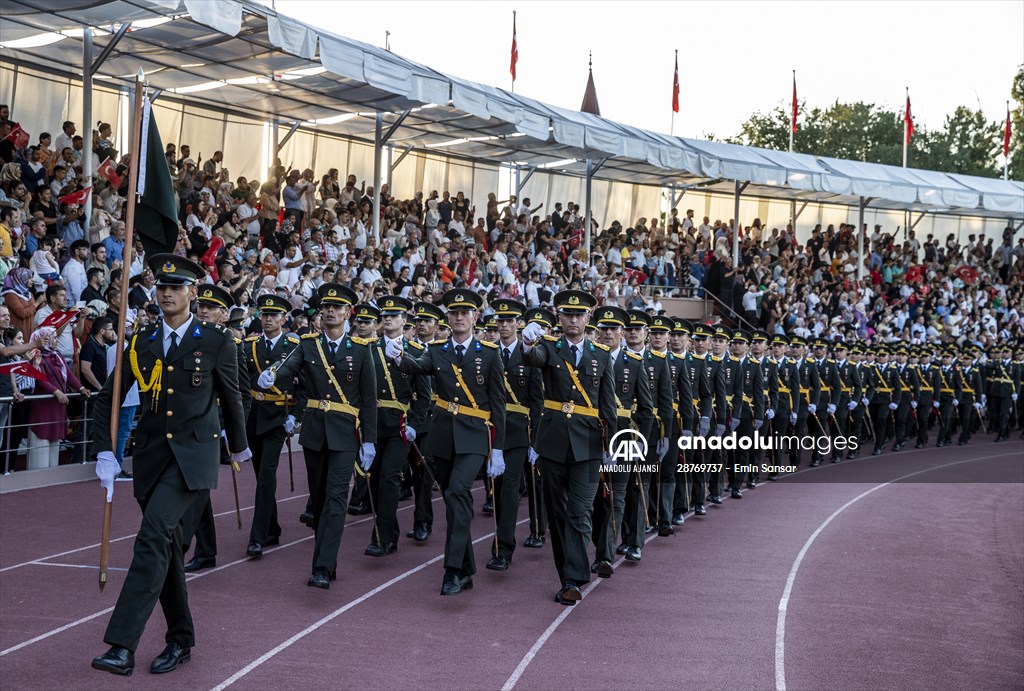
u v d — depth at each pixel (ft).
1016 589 30.32
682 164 79.92
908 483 54.03
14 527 33.06
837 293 100.99
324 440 27.84
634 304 81.76
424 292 60.44
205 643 22.38
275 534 31.96
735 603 27.66
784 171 88.58
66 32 50.01
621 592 28.50
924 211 124.47
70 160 52.08
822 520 41.55
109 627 19.38
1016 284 123.03
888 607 27.76
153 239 22.35
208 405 20.90
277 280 55.36
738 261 98.48
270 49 51.34
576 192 98.63
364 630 23.75
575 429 27.17
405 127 71.82
